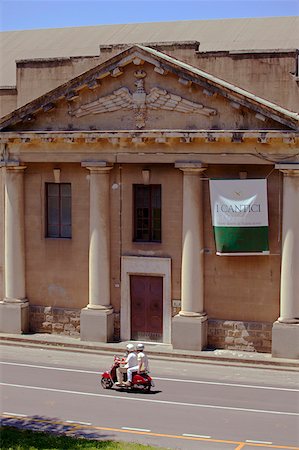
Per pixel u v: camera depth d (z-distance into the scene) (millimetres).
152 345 38375
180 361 36625
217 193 36469
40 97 38156
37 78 40156
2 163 39844
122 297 38969
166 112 36750
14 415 28875
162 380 33844
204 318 37281
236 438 26312
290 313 35719
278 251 36344
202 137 35844
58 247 40094
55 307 40406
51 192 40281
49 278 40438
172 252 37906
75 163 39250
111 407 29969
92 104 37750
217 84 35281
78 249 39719
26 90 40375
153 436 26500
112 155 37906
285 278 35688
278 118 34594
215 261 37344
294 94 35719
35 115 38750
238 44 43188
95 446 24266
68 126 38344
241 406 30109
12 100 40688
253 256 36750
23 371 35406
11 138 38938
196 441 26000
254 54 36188
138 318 38875
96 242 38719
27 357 37781
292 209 35406
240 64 36438
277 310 36562
